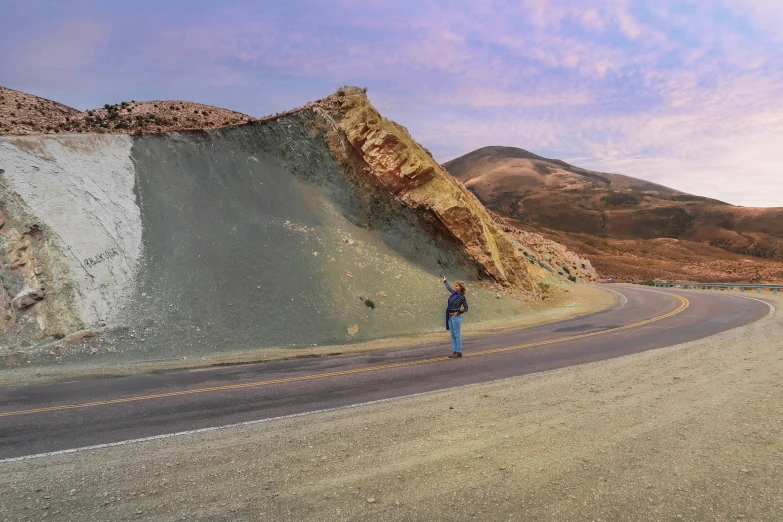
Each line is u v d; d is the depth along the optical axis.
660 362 9.51
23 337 12.41
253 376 9.50
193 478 4.56
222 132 22.50
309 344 14.27
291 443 5.45
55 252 14.09
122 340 12.92
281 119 24.48
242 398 7.63
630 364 9.40
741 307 21.34
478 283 23.70
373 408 6.80
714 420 5.97
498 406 6.73
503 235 28.20
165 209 17.67
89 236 15.04
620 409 6.46
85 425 6.34
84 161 17.00
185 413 6.82
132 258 15.47
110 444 5.55
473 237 24.50
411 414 6.46
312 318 15.76
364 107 25.30
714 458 4.85
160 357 12.31
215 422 6.34
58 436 5.89
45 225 14.41
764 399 6.81
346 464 4.83
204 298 14.97
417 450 5.16
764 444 5.20
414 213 24.09
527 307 22.80
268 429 5.97
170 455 5.15
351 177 24.20
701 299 26.83
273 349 13.42
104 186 16.83
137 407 7.21
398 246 22.78
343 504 4.01
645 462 4.77
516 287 26.03
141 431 6.03
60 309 13.20
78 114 26.16
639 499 4.04
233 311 14.89
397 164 24.06
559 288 33.62
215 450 5.28
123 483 4.48
